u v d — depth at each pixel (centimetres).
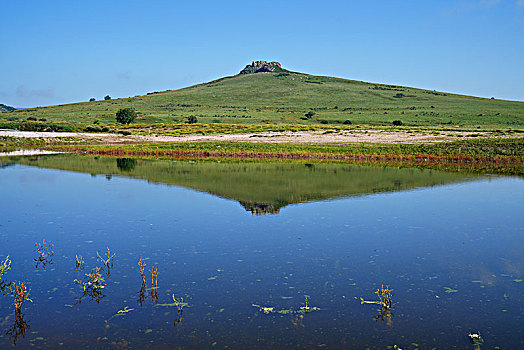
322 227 1834
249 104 19762
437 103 19225
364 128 10206
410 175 3572
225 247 1565
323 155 5478
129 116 13738
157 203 2341
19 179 3275
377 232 1756
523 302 1115
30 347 917
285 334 966
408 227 1831
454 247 1563
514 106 18362
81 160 4950
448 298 1141
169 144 7012
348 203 2356
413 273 1315
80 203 2339
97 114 16225
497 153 5162
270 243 1609
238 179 3284
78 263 1405
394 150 5641
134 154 5959
